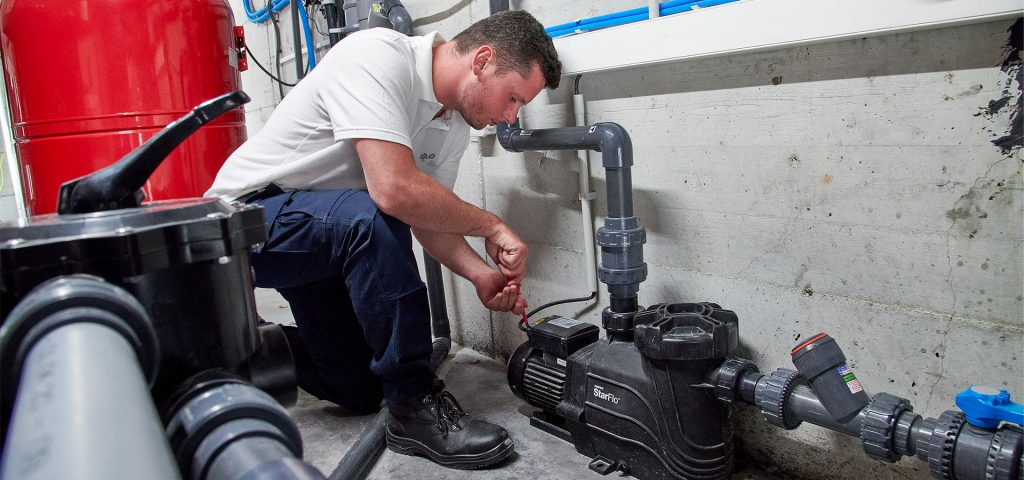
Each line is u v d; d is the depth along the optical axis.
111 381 0.26
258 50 2.85
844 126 1.00
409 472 1.23
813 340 0.94
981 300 0.90
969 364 0.93
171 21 1.57
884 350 1.02
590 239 1.42
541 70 1.22
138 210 0.40
